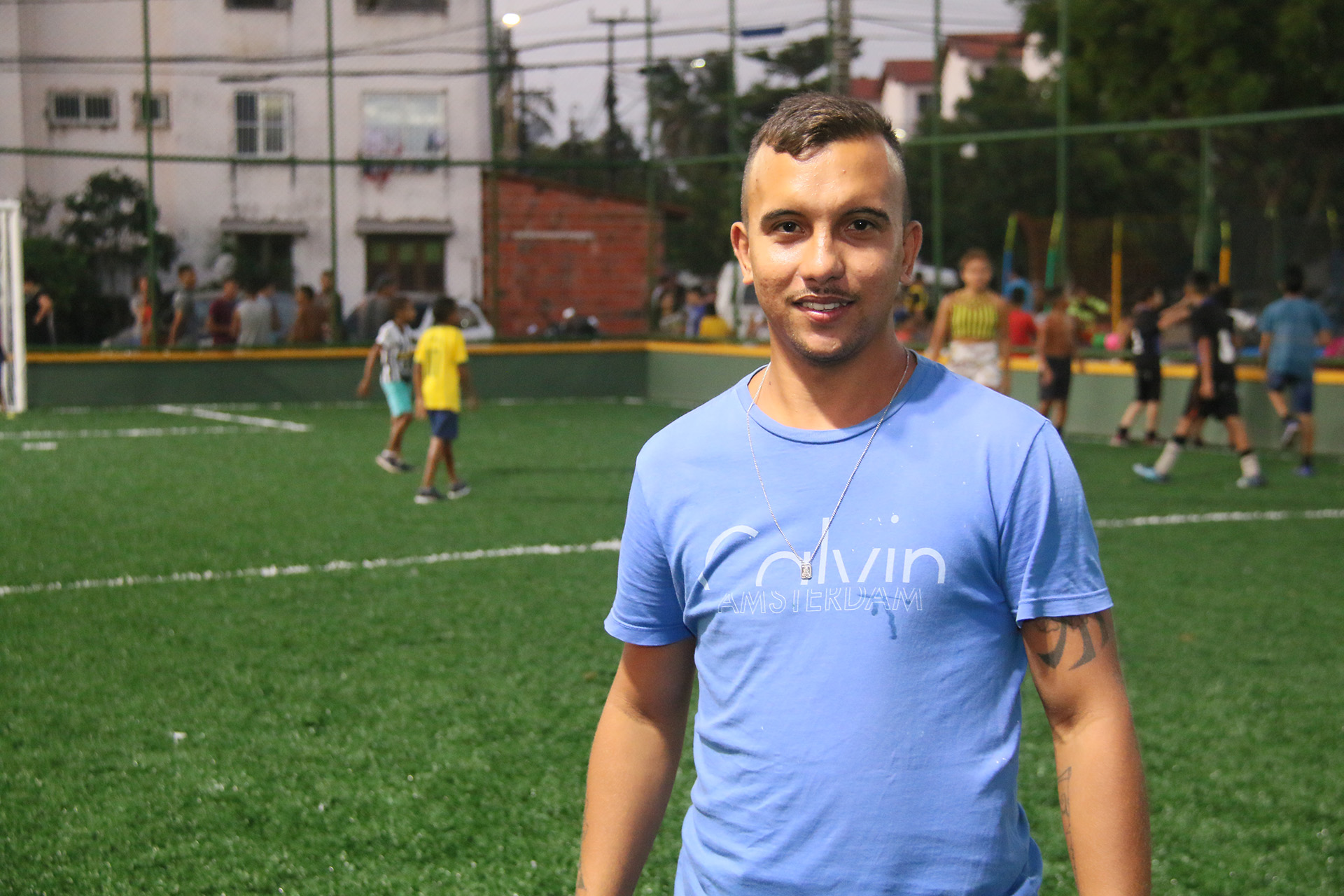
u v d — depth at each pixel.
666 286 19.75
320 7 23.66
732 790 1.56
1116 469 11.81
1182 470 11.80
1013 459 1.53
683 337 19.38
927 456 1.54
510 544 8.20
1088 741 1.52
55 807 3.96
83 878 3.50
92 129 23.47
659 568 1.68
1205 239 13.70
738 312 18.45
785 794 1.51
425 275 23.67
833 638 1.51
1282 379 11.52
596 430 15.29
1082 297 16.39
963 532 1.51
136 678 5.27
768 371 1.66
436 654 5.64
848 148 1.55
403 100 23.73
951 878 1.48
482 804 4.01
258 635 5.93
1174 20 23.89
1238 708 4.93
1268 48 23.80
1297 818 3.92
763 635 1.54
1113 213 28.62
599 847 1.76
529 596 6.74
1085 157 28.28
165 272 18.39
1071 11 25.52
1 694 5.04
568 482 11.02
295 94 23.45
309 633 5.98
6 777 4.20
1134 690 5.16
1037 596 1.52
